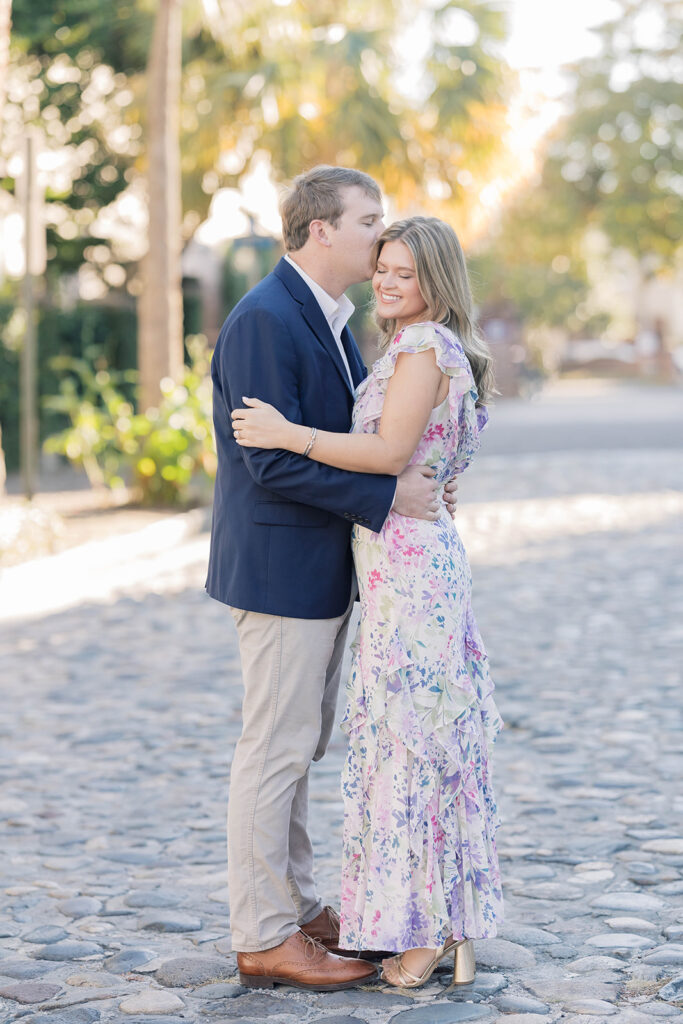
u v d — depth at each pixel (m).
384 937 3.11
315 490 3.07
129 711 6.07
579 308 73.62
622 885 3.85
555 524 12.59
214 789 4.93
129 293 20.03
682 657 6.96
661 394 47.22
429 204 20.25
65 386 14.05
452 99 19.31
